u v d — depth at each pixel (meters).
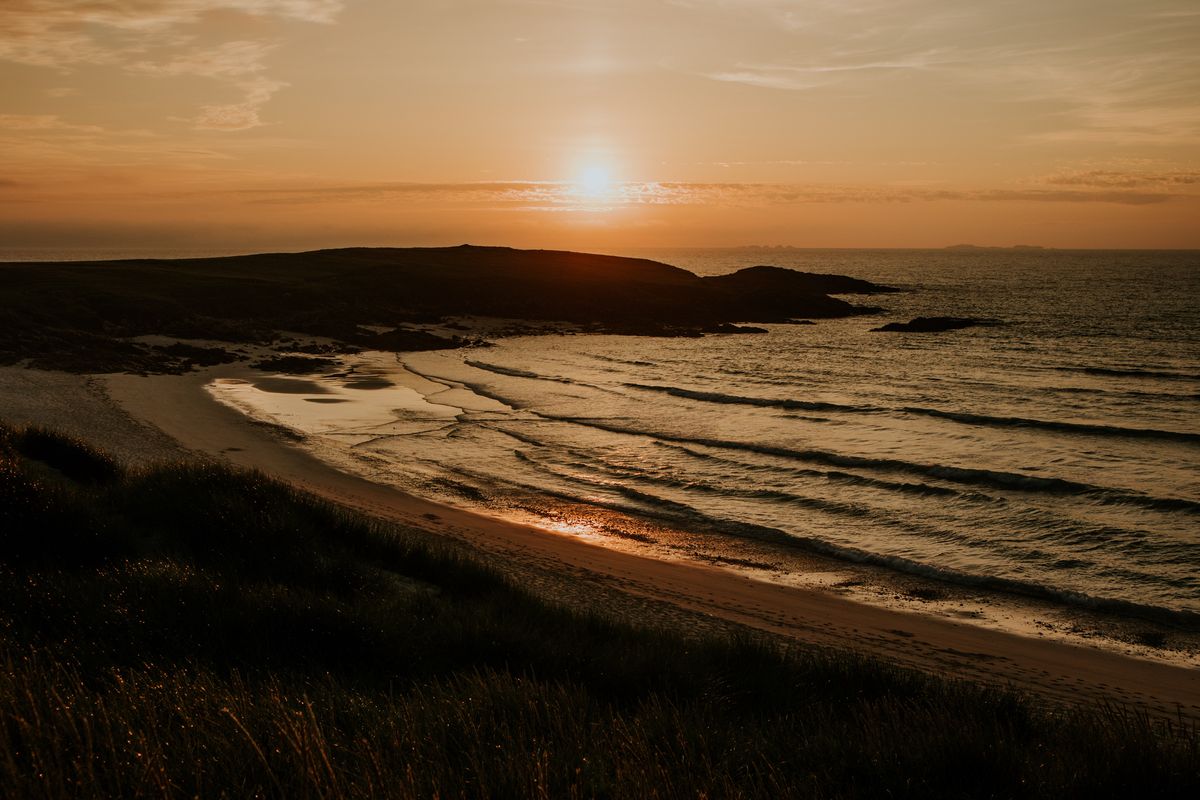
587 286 88.69
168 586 7.70
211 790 3.72
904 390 43.19
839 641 12.95
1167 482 24.45
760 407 37.84
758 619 13.86
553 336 71.19
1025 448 29.27
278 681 5.68
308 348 55.94
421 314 74.06
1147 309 95.94
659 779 4.27
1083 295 120.25
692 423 33.78
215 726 4.34
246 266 91.75
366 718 5.00
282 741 4.16
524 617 9.63
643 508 21.83
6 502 9.91
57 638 6.39
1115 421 34.44
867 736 5.52
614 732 4.96
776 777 4.73
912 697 7.80
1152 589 16.22
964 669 12.02
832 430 32.59
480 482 23.97
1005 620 14.77
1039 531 19.86
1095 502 22.09
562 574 15.53
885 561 17.89
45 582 7.57
